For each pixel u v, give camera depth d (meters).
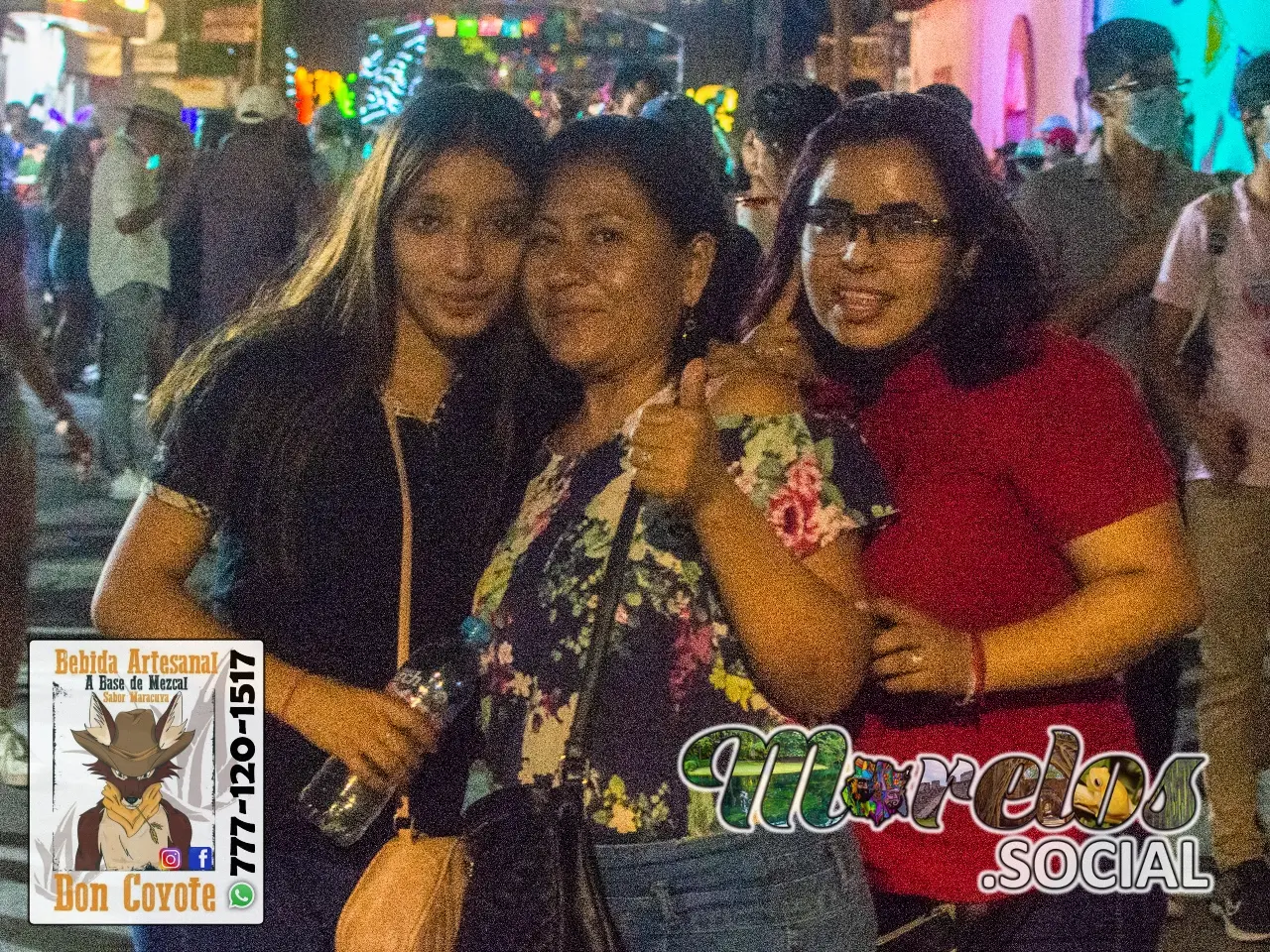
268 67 19.62
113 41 19.47
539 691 2.15
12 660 4.63
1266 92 3.94
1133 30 4.43
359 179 2.42
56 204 13.52
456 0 28.45
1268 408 4.09
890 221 2.37
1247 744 4.28
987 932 2.42
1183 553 2.35
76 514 8.92
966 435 2.36
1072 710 2.41
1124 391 2.37
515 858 2.11
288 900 2.36
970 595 2.38
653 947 2.15
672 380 2.30
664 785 2.10
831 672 2.04
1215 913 4.34
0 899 4.32
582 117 2.32
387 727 2.24
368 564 2.34
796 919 2.14
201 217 8.93
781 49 14.57
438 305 2.39
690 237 2.29
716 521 2.01
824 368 2.54
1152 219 4.50
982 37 17.16
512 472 2.46
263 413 2.30
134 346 9.31
